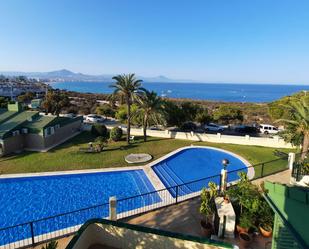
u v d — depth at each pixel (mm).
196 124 41375
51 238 10406
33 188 17969
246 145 29062
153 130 33969
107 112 51281
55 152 25500
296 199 5383
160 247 7270
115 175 20125
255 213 10305
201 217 11750
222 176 13383
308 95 28891
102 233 7844
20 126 26438
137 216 11914
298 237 5250
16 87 105000
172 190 17688
